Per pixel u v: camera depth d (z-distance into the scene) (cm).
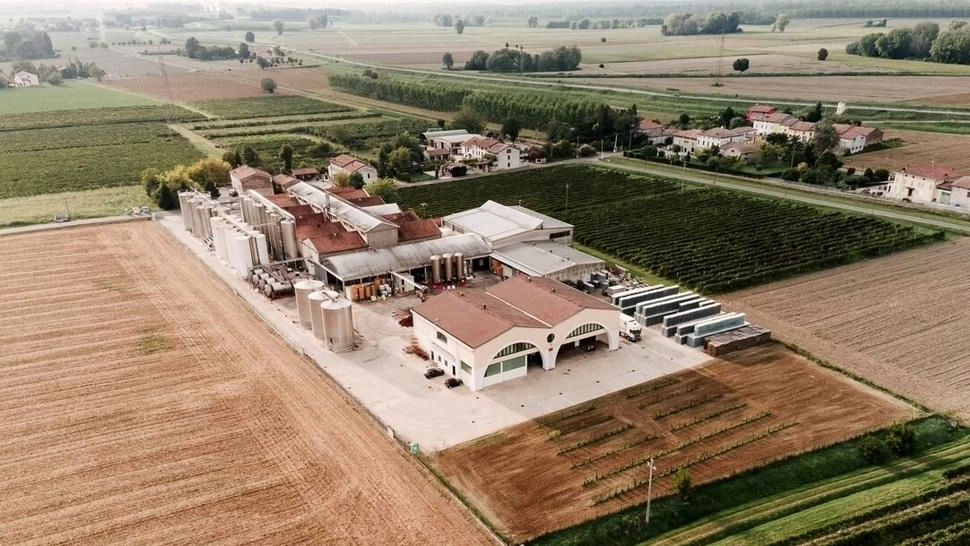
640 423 5856
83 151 17662
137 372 6706
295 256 9606
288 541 4528
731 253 9838
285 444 5553
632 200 12812
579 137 17712
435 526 4653
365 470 5231
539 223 9881
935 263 9481
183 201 11200
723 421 5872
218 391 6353
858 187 13488
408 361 6962
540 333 6600
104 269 9538
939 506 4762
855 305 8219
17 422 5878
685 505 4881
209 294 8706
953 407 6038
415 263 8912
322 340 7419
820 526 4628
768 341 7319
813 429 5731
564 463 5338
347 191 11744
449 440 5622
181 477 5162
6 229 11294
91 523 4709
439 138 17675
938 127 17825
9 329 7644
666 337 7469
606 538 4616
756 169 14888
